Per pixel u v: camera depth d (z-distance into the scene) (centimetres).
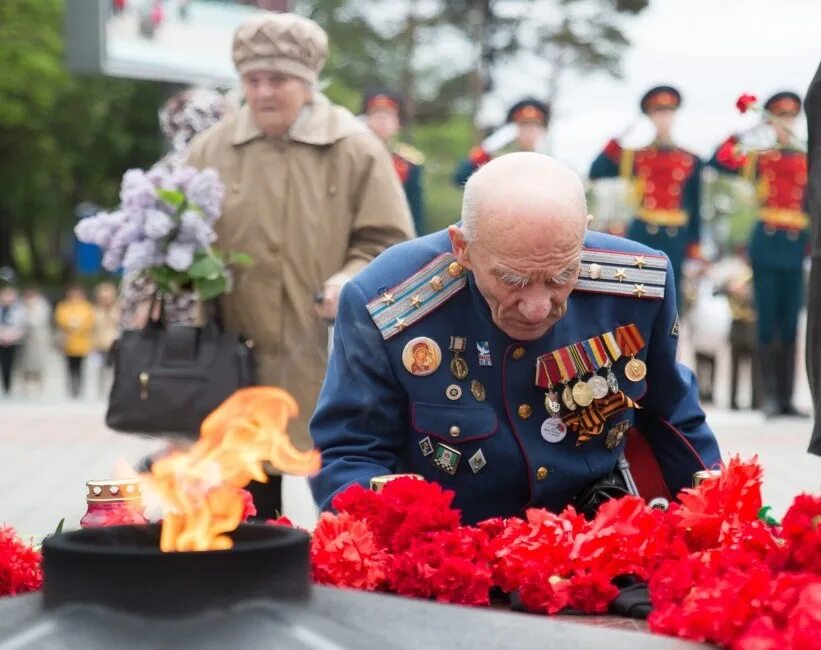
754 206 2005
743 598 319
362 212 748
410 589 376
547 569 375
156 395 726
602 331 461
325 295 718
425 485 401
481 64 6438
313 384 743
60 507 1108
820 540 339
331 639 288
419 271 462
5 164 5531
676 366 481
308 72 747
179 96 880
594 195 2158
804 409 2064
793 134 686
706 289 2564
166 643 281
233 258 736
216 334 734
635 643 314
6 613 301
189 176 741
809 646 303
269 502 738
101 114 5581
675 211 1867
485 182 414
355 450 461
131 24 2284
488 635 308
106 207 5925
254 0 2445
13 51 5159
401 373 458
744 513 400
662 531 392
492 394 457
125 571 288
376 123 1498
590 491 470
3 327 2889
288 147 749
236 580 290
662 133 1875
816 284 468
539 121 1544
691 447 483
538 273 409
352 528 382
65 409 2166
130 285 768
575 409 457
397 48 6347
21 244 7344
